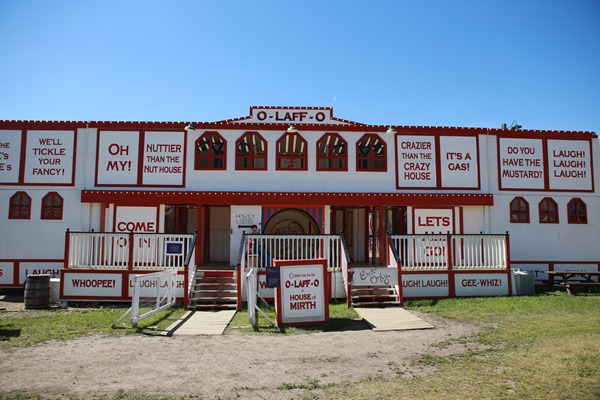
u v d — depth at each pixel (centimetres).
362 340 979
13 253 1733
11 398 633
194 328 1096
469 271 1559
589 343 885
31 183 1762
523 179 1867
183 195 1722
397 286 1445
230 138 1789
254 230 1734
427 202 1778
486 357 821
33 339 973
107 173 1766
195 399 634
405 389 664
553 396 622
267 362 813
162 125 1784
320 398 634
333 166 1798
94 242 1563
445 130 1853
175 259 1559
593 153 1919
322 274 1170
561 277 1831
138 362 812
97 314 1266
